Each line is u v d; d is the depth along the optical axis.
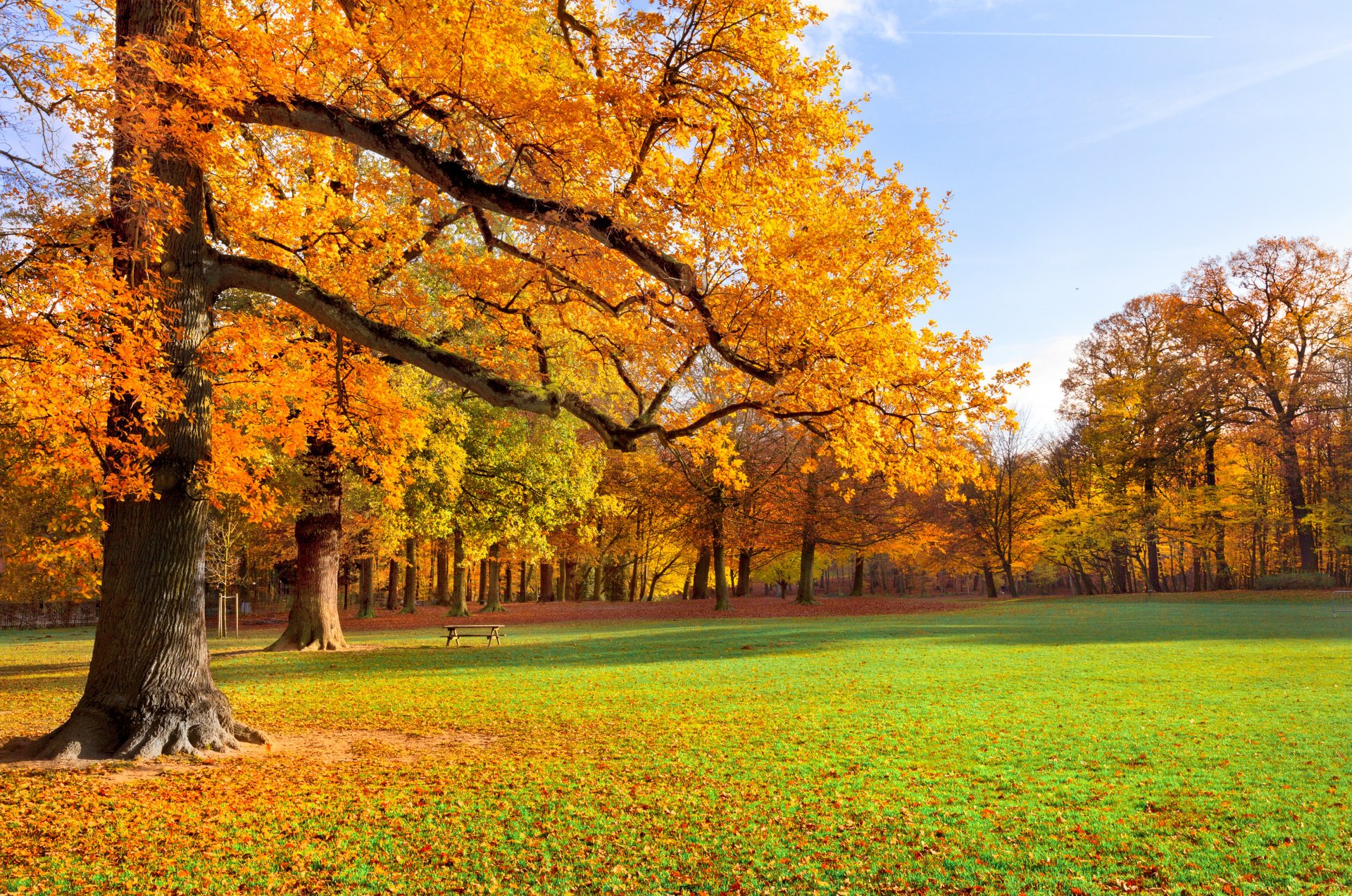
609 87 8.78
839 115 10.05
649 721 10.94
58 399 7.19
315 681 15.45
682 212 9.73
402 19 8.41
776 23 9.19
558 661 18.38
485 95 8.77
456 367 9.66
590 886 5.30
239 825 6.57
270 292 9.70
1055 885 5.18
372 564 39.38
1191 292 42.31
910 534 42.12
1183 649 17.50
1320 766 7.75
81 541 12.64
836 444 11.60
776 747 9.23
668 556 61.94
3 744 9.30
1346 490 38.72
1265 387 40.44
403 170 13.67
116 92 6.97
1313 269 39.75
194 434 9.35
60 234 7.14
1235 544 51.41
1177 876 5.27
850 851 5.86
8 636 34.31
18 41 6.34
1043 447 54.19
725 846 6.00
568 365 16.80
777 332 10.84
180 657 9.20
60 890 5.24
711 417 11.34
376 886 5.31
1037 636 21.84
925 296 12.70
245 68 8.14
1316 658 15.30
